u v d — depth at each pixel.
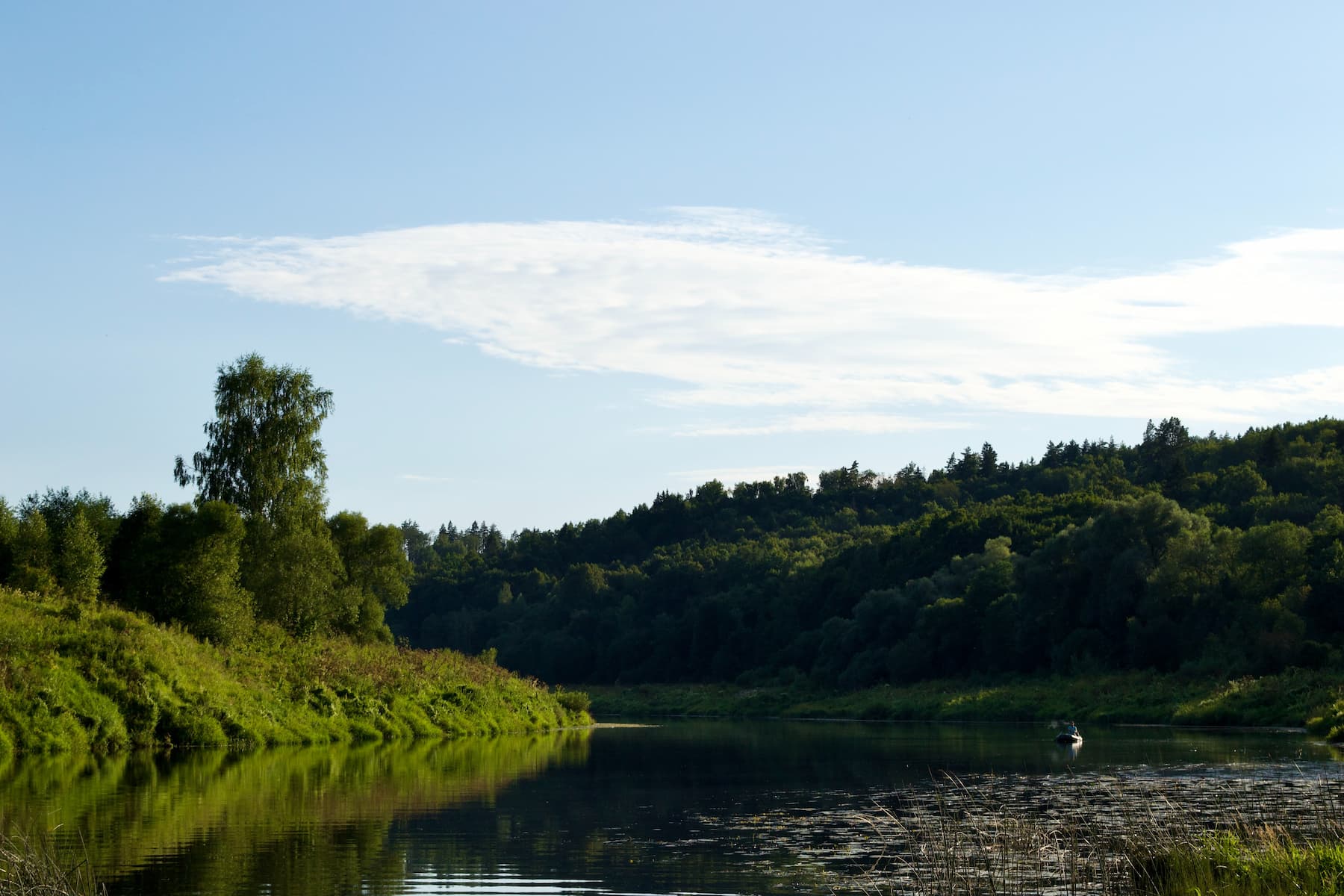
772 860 23.70
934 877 21.25
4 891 18.22
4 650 43.72
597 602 188.75
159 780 34.88
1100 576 104.81
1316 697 69.38
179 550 60.16
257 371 75.44
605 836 26.72
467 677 71.75
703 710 129.00
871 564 154.75
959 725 84.75
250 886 20.69
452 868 22.62
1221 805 30.41
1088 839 24.70
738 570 180.75
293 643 64.62
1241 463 169.75
